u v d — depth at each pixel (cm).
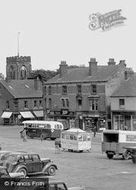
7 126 11944
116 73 9512
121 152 5328
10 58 15812
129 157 5347
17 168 3631
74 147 6181
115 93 9262
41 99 12606
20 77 15725
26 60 15875
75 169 4459
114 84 9475
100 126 9556
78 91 9906
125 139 5356
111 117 9319
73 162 5034
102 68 9919
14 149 6412
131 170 4419
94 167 4622
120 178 3922
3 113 12312
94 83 9612
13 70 15750
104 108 9475
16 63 15650
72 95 10000
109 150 5412
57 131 8312
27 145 7138
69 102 10062
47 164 3903
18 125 12094
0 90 12425
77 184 3578
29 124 8569
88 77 9831
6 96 12300
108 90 9450
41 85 12812
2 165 3656
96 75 9769
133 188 3434
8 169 3616
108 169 4478
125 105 9075
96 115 9606
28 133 8556
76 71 10325
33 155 3788
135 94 8944
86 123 9800
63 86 10169
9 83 12550
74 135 6212
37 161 3797
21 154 3741
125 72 9556
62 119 10194
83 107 9819
